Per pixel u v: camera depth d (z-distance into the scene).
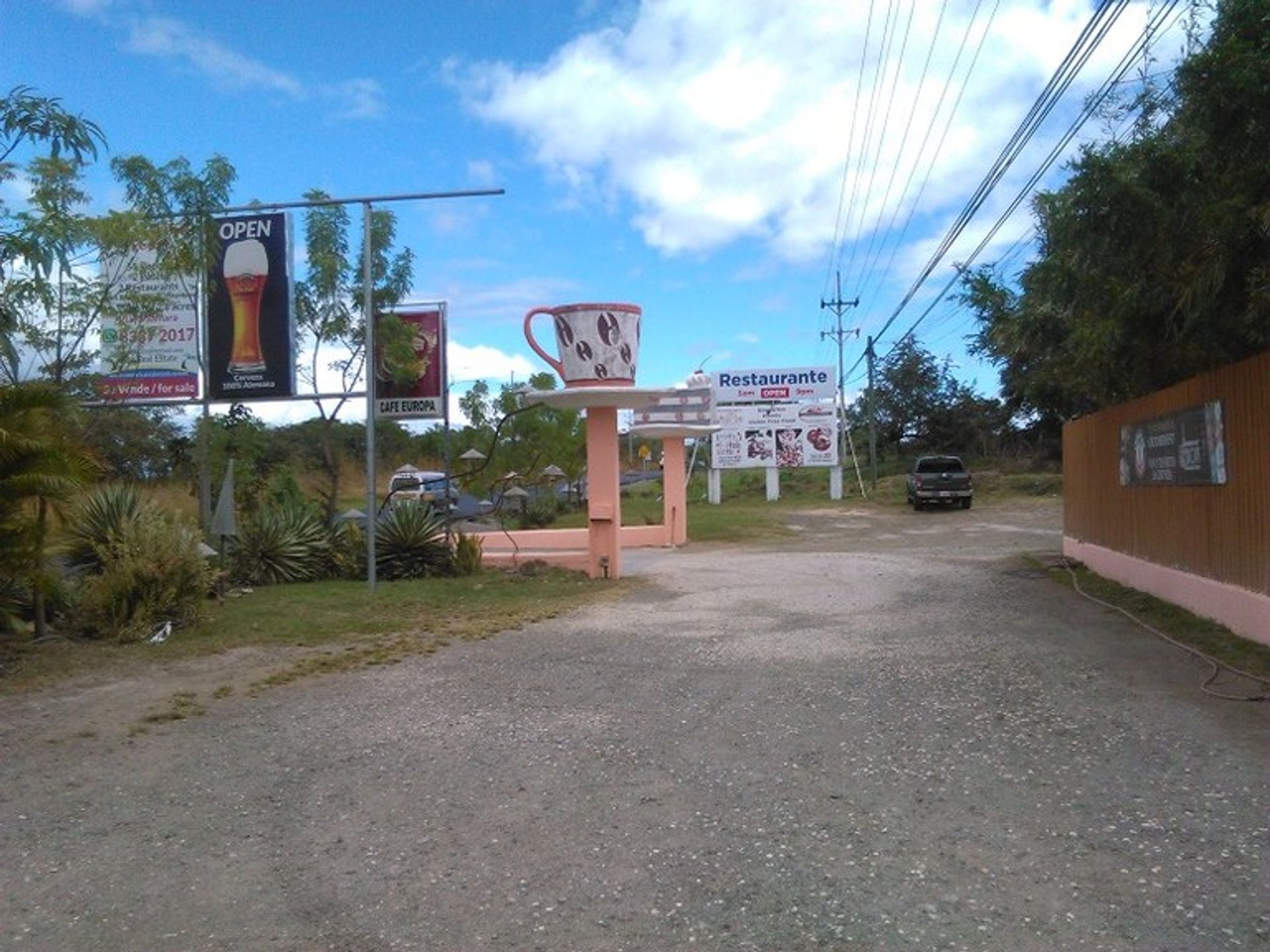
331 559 17.86
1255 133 8.24
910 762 6.48
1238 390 10.14
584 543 22.92
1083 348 12.76
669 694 8.55
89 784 6.49
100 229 13.26
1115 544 14.94
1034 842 5.13
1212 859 4.83
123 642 11.27
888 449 51.97
